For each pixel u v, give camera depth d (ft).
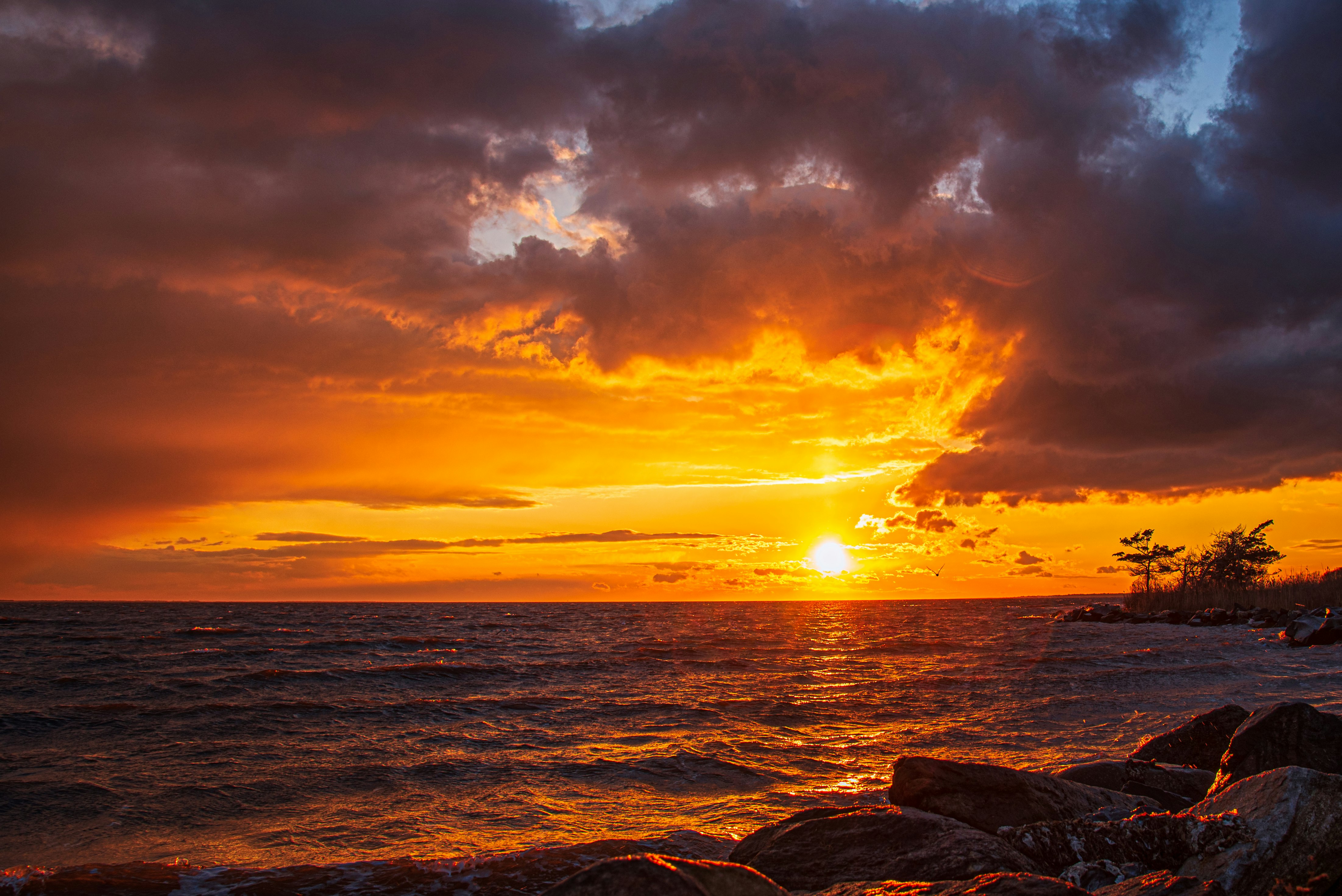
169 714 65.41
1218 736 38.24
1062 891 17.75
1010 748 51.44
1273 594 189.26
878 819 25.63
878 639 164.86
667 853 29.09
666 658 121.70
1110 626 201.98
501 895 25.07
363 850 32.01
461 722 63.36
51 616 290.15
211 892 24.67
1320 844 19.10
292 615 314.76
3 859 31.63
